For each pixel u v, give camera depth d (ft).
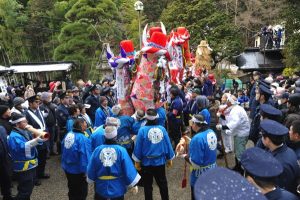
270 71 71.61
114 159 13.71
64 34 91.91
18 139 16.57
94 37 93.81
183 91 31.48
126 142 20.44
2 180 17.83
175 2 75.05
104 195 13.84
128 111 24.44
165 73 23.99
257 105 22.58
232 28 69.62
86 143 16.56
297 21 53.88
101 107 24.41
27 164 16.78
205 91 36.63
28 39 114.11
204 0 71.51
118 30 96.99
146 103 22.90
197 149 14.98
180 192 20.47
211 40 68.23
